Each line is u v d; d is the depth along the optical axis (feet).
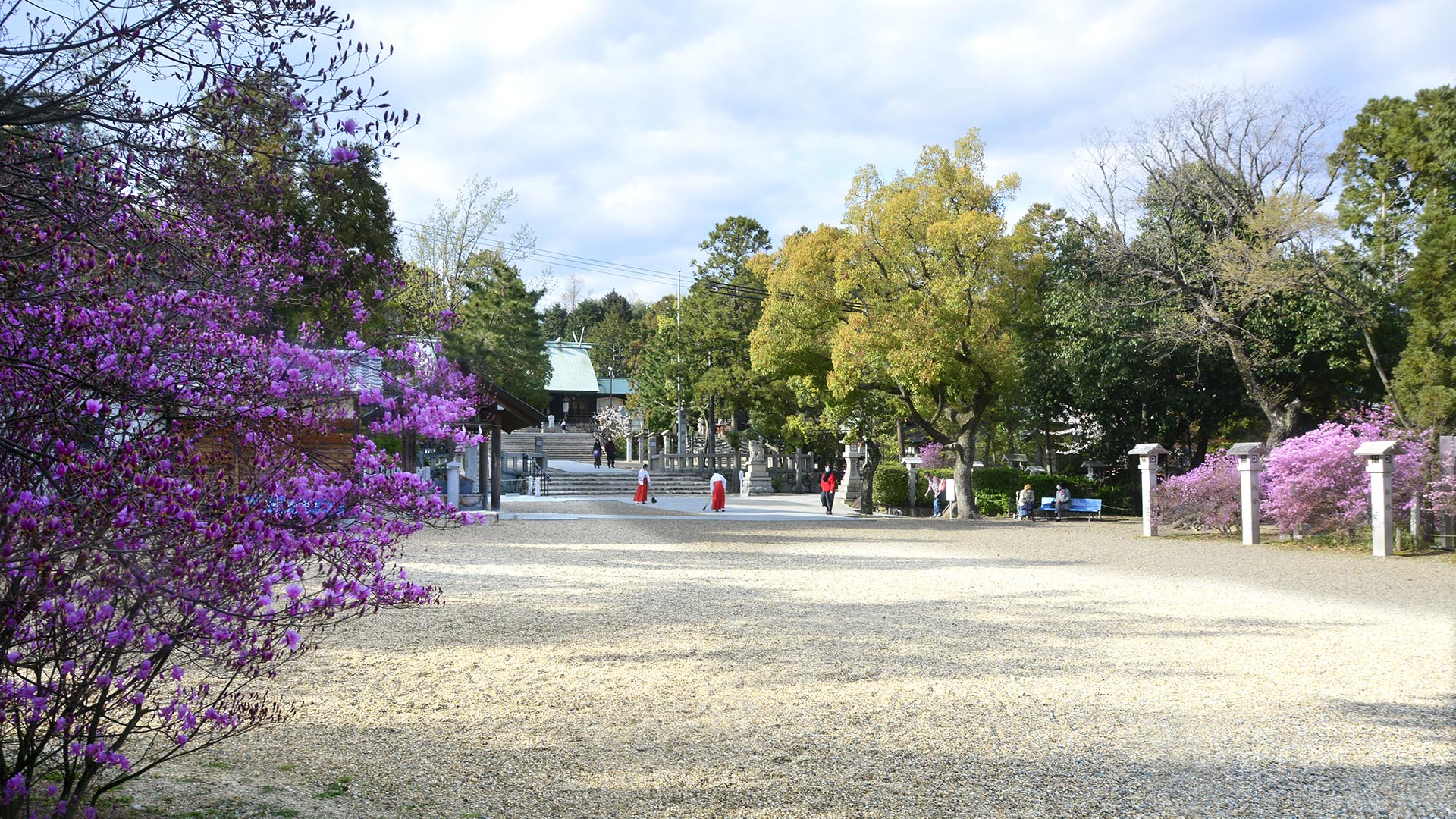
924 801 16.43
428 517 15.46
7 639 11.52
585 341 312.09
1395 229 77.82
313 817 14.70
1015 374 91.04
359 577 13.89
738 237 160.56
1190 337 89.86
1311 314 88.58
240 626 12.89
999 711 22.04
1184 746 19.38
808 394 119.65
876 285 92.38
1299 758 18.58
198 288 14.49
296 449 14.17
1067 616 35.22
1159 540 71.36
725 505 109.29
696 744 19.53
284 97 14.16
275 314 16.33
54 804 13.91
